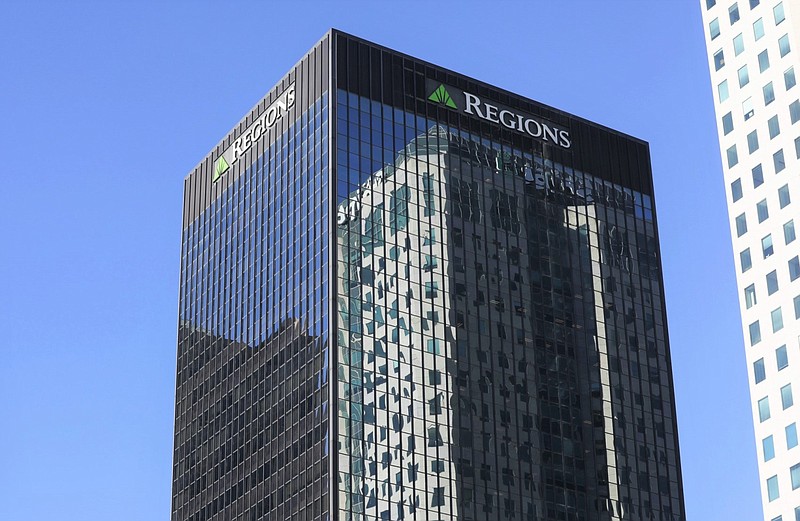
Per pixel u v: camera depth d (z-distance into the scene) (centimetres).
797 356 14875
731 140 16525
